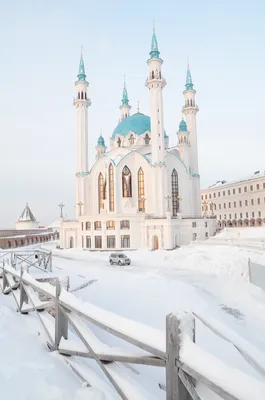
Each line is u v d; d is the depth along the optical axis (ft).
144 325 11.15
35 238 320.50
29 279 24.68
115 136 275.18
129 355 11.51
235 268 95.25
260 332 43.80
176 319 9.03
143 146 255.09
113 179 238.27
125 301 56.29
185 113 270.05
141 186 238.48
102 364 13.01
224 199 341.82
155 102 226.79
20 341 19.43
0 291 41.86
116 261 128.98
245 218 311.88
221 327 18.65
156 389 15.16
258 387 6.72
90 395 12.30
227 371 7.49
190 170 261.85
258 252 116.06
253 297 60.59
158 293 63.00
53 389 12.86
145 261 138.31
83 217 224.12
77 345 15.75
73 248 219.82
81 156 256.52
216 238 214.48
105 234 211.61
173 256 138.31
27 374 14.33
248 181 309.42
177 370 8.85
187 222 216.33
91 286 69.51
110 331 12.40
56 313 17.47
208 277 90.07
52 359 16.44
